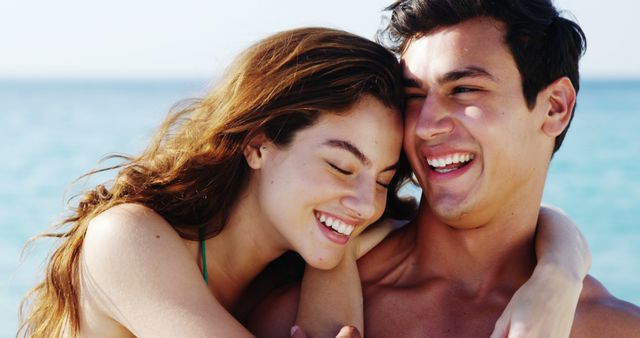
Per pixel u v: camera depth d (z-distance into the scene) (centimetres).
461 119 297
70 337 312
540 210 337
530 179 310
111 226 303
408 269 331
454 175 305
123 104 5491
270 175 308
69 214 350
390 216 369
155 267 291
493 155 299
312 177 298
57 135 3112
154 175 327
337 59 301
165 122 355
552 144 317
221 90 331
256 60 319
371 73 300
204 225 324
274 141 308
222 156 320
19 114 4372
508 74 298
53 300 320
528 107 302
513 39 297
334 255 306
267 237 322
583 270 290
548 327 252
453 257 320
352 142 296
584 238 315
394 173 316
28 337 345
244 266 330
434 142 304
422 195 331
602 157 2303
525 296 262
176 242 305
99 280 297
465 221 310
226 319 284
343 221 301
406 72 310
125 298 291
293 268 353
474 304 311
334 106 297
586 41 321
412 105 310
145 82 13038
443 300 315
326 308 303
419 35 308
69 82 13425
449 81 297
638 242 1328
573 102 315
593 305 307
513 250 315
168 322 283
